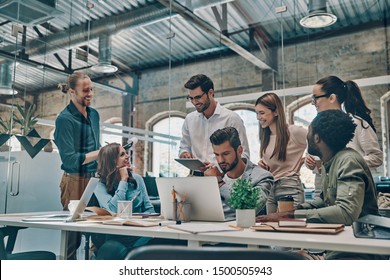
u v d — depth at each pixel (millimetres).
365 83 3783
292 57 4215
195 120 4645
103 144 5113
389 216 3184
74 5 5168
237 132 4258
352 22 4035
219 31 4789
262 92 4266
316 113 3857
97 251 3561
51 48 5070
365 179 3357
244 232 1769
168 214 2486
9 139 4582
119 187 4895
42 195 4641
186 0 4801
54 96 4984
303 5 4238
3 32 4773
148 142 5105
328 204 3463
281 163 3879
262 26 4477
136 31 5484
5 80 4699
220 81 4660
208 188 2285
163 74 5426
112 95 5445
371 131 3574
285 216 2572
